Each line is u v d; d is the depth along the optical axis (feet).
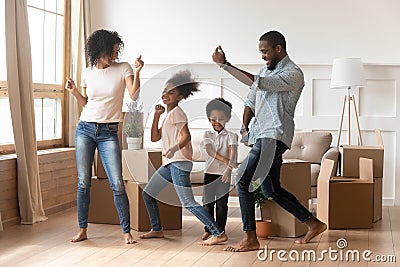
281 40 16.21
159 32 25.80
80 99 17.40
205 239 17.53
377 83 24.63
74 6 24.50
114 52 16.90
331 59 25.00
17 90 19.49
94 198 19.95
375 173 21.04
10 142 21.03
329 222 19.31
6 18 19.17
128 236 17.16
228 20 25.46
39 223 19.93
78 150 17.20
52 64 23.85
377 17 24.75
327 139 23.34
